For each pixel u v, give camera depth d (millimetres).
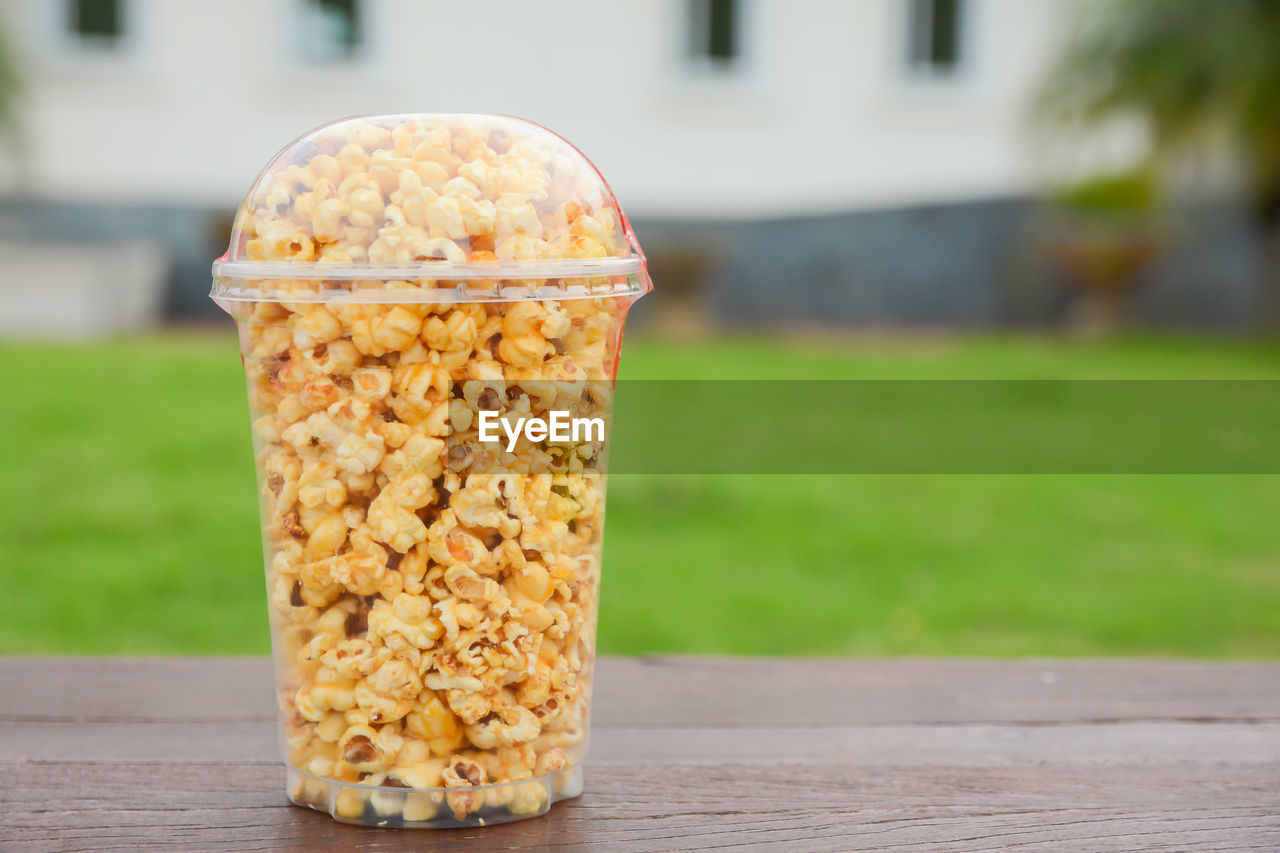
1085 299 8492
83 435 4273
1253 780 1088
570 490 985
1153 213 8289
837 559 3217
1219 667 1406
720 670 1397
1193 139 7602
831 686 1342
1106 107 7605
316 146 954
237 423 4516
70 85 8180
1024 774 1099
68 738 1157
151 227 8375
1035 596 2916
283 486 956
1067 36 7797
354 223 908
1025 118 8055
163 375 5406
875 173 9148
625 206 8922
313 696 955
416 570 934
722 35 9031
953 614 2785
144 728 1188
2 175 8109
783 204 9078
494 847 940
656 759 1131
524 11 8594
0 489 3572
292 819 986
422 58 8539
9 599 2721
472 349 928
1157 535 3469
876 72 9039
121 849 928
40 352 6000
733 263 9000
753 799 1040
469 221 910
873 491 3904
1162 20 7223
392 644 933
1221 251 8430
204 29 8305
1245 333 8266
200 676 1346
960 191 9195
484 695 952
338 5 8508
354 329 908
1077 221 8406
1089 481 4062
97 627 2568
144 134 8320
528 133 992
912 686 1341
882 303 9047
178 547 3125
